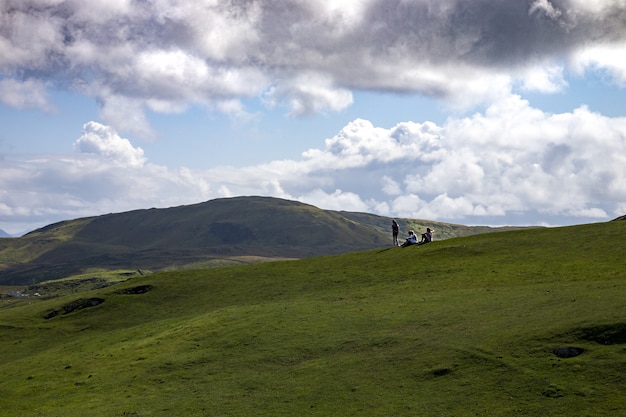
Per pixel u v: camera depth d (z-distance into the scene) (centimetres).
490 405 3991
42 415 5141
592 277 6431
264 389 4969
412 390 4438
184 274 10275
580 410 3681
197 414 4672
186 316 8012
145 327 7844
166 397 5134
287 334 6125
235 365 5606
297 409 4494
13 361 7600
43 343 8319
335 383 4819
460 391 4259
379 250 9956
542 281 6625
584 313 4938
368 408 4300
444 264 8162
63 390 5775
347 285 8056
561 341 4531
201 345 6284
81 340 7994
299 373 5156
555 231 8988
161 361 6012
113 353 6725
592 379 3975
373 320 6100
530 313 5341
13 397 5825
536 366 4306
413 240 9994
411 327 5688
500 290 6469
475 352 4728
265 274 9575
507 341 4769
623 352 4184
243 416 4516
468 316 5659
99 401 5256
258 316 6912
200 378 5450
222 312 7444
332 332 5959
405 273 8081
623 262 6788
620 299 5144
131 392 5375
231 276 9781
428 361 4819
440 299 6469
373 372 4881
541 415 3734
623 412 3538
